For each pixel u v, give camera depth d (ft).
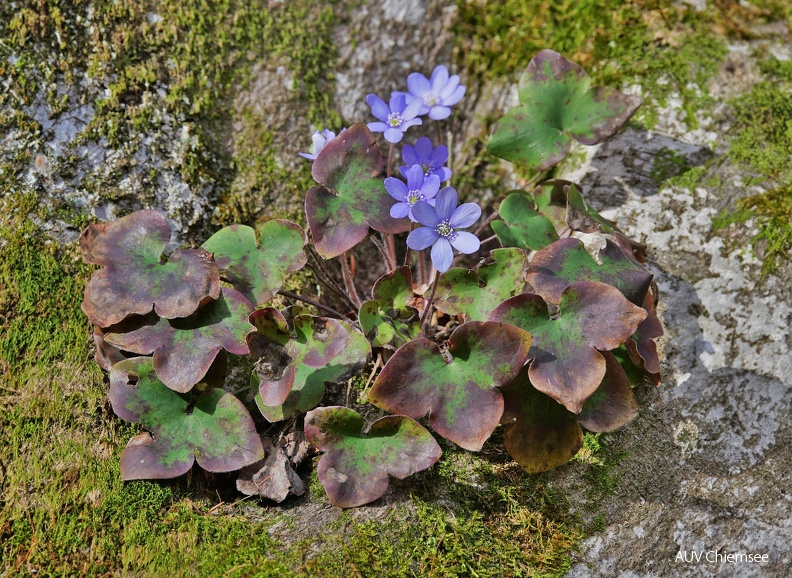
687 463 2.73
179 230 2.81
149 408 2.64
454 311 2.70
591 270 2.66
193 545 2.60
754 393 2.77
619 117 2.80
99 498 2.62
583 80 2.83
